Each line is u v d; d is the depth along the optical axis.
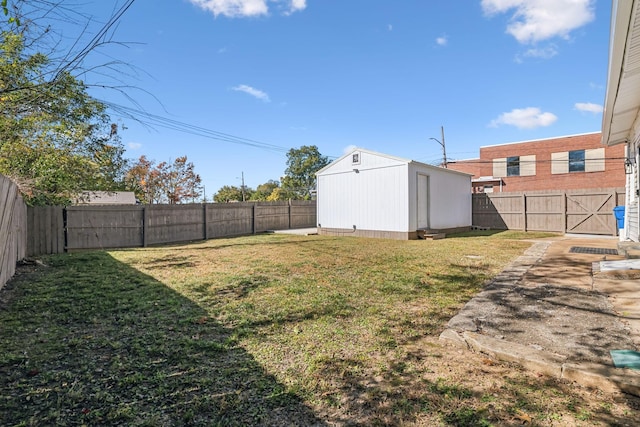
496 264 6.04
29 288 4.62
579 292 3.95
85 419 1.79
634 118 6.26
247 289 4.53
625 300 3.54
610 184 18.91
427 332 3.02
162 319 3.39
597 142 19.27
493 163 22.86
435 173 12.33
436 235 10.86
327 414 1.86
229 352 2.64
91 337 2.92
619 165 18.67
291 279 5.10
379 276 5.23
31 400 1.96
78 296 4.21
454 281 4.83
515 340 2.68
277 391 2.09
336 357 2.54
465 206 14.13
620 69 3.66
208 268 6.11
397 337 2.91
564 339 2.66
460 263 6.25
